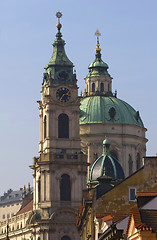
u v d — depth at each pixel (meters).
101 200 103.00
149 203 72.00
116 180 147.12
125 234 71.94
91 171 164.25
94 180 159.12
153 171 98.94
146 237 61.72
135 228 63.62
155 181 98.81
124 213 101.69
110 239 78.38
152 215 64.25
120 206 102.12
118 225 80.38
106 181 121.25
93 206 103.88
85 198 119.62
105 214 102.12
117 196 102.31
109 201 102.75
